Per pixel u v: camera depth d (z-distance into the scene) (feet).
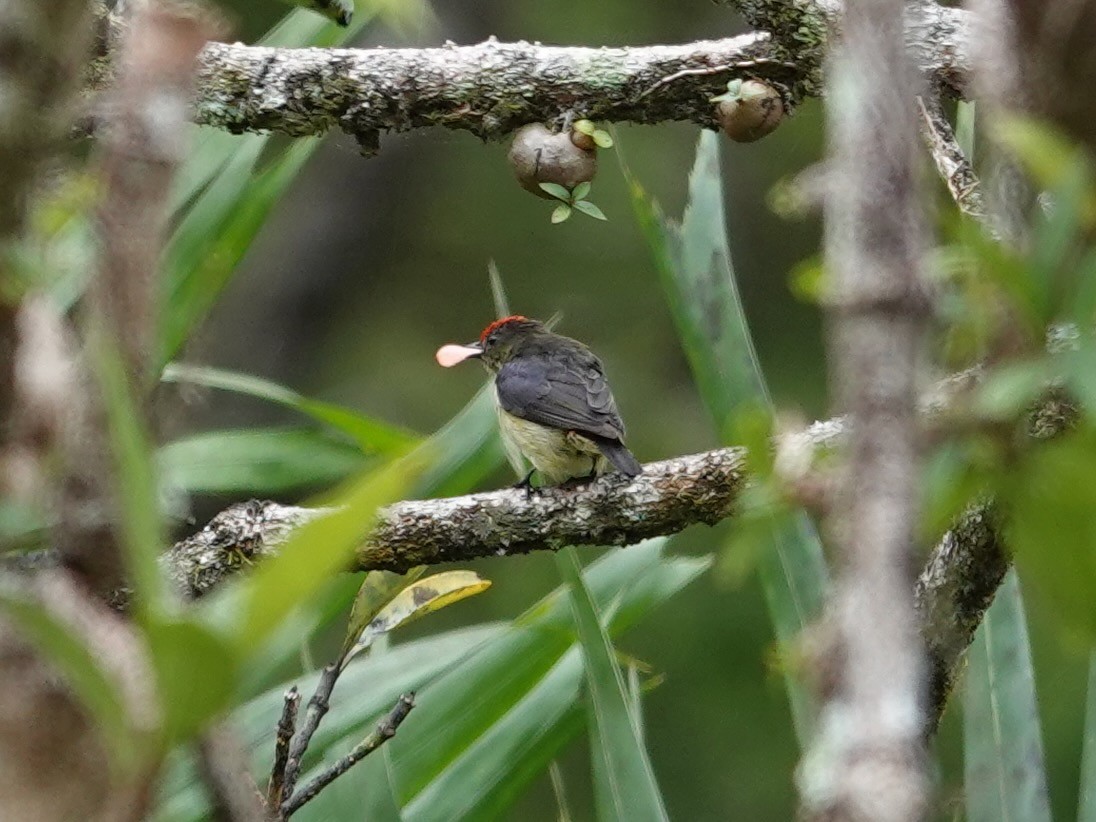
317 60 23.56
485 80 23.49
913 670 7.44
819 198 11.82
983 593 19.22
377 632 20.72
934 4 22.70
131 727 8.57
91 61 17.90
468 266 70.28
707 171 24.29
